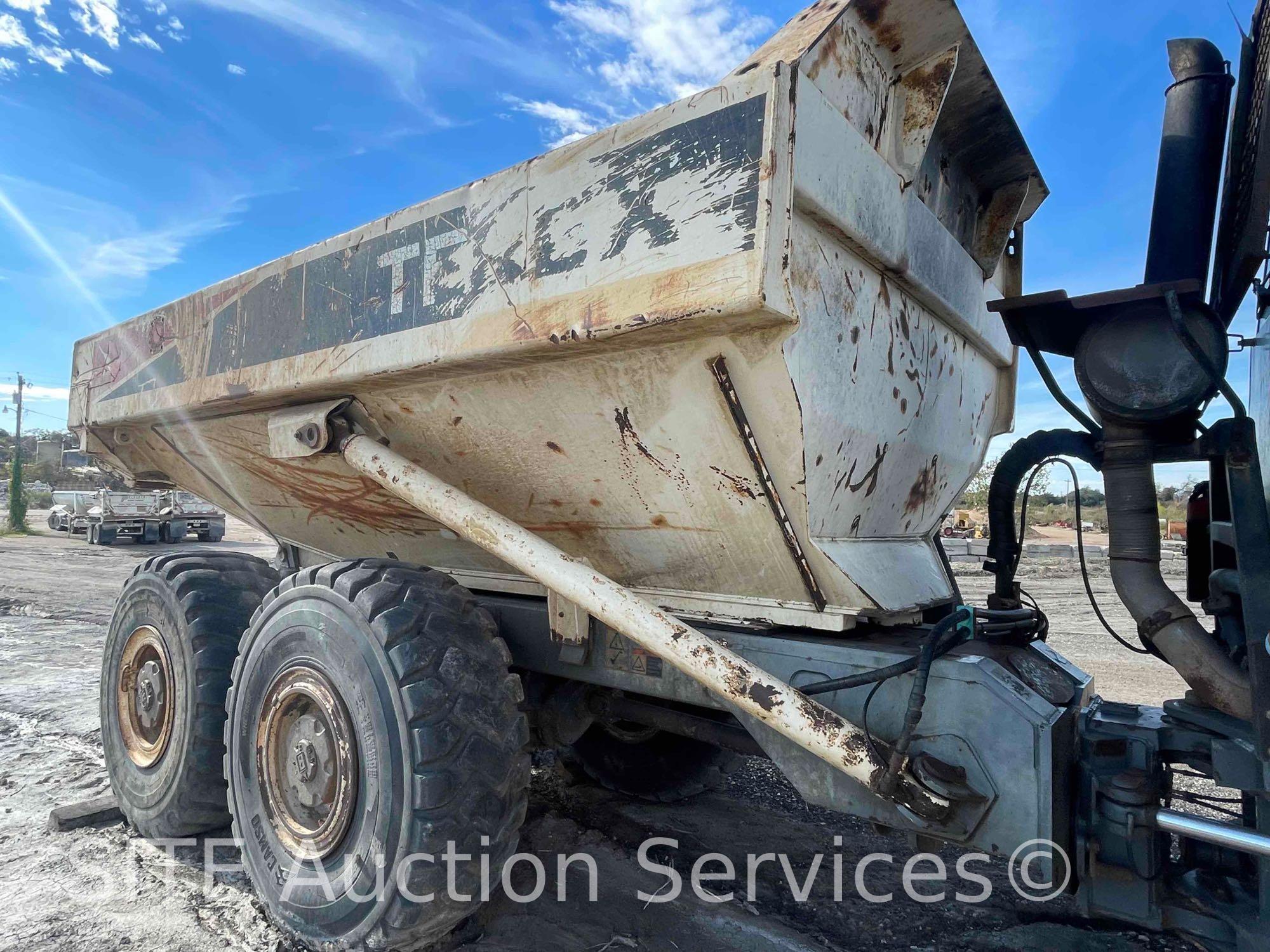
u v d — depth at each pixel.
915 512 2.89
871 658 2.05
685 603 2.57
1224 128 2.28
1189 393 1.88
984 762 1.86
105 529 21.89
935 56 2.32
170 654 3.18
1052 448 2.48
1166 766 1.97
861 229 2.09
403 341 2.35
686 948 2.45
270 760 2.60
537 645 2.83
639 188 1.85
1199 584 2.40
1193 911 1.79
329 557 4.11
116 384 3.78
